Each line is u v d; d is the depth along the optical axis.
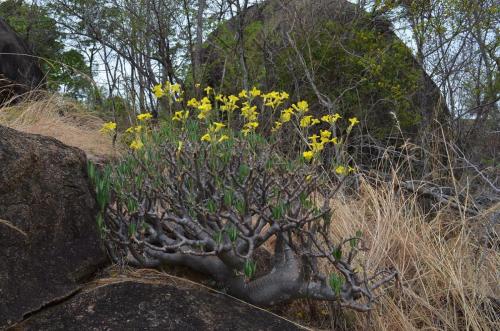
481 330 3.26
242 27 7.39
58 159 2.71
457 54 7.19
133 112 5.86
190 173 2.75
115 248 2.85
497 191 4.61
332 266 3.28
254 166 2.81
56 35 11.29
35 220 2.50
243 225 2.70
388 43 7.54
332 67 7.18
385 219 3.78
